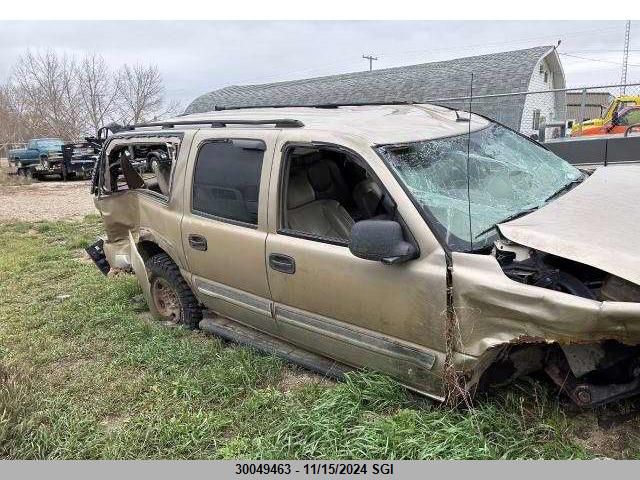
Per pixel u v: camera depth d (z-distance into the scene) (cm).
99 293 603
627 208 293
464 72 2033
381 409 312
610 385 266
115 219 531
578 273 265
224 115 467
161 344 445
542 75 2034
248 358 399
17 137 4259
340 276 315
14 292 655
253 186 367
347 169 398
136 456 317
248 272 376
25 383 396
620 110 1298
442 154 332
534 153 398
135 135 496
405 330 292
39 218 1305
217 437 327
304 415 319
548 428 278
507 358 282
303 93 2502
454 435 275
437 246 278
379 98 2106
